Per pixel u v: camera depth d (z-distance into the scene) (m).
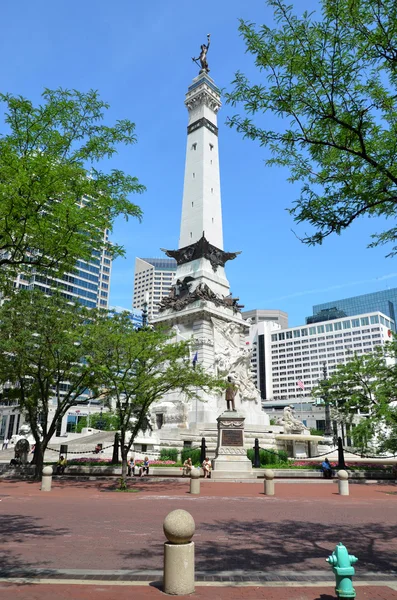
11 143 13.18
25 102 13.06
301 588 8.03
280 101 11.61
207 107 64.62
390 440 35.62
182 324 53.78
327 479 31.67
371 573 9.09
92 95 14.00
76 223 12.76
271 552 10.77
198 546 11.29
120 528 13.37
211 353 51.03
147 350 26.73
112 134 14.41
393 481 31.88
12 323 29.47
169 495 21.97
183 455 38.72
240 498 21.23
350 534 13.02
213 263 57.97
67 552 10.43
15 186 11.52
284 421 53.16
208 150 62.75
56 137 13.38
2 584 7.94
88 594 7.49
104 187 13.91
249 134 12.48
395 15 10.36
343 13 10.64
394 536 12.75
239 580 8.46
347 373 36.75
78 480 29.14
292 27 11.20
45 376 31.91
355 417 53.03
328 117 11.34
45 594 7.45
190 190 61.50
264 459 38.09
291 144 12.34
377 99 11.40
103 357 26.84
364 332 183.50
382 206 11.88
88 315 31.39
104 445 48.12
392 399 35.88
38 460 30.62
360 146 11.70
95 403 99.31
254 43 11.34
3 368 31.88
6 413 94.25
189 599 7.35
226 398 34.16
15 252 13.59
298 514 16.69
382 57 10.95
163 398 49.94
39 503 18.50
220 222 61.44
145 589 7.84
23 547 10.84
